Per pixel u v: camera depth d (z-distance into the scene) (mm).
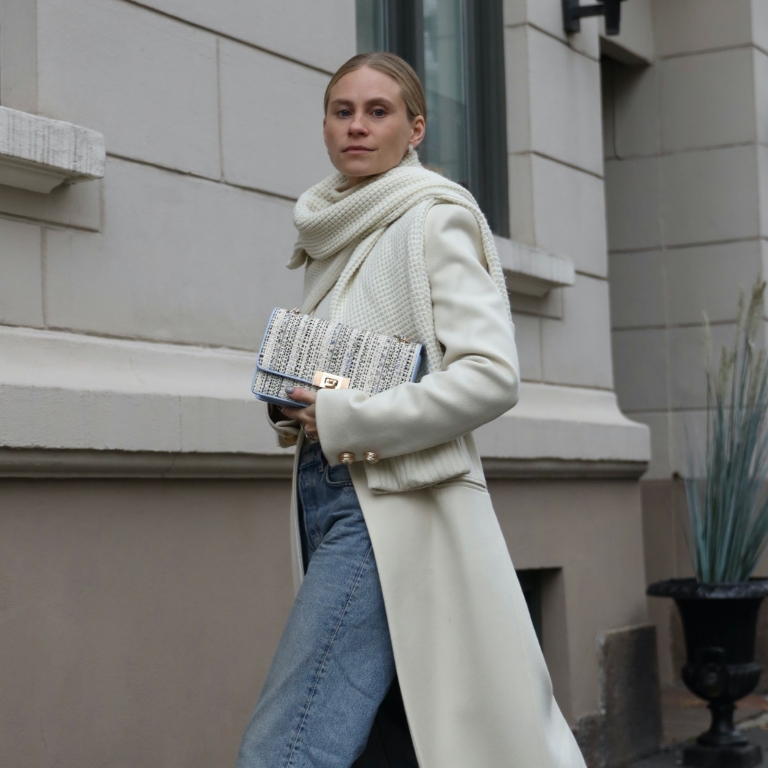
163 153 3871
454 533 2508
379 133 2686
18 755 3189
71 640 3355
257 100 4277
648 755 6086
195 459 3715
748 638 5617
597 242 6531
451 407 2393
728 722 5770
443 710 2463
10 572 3197
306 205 2801
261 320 4230
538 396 5773
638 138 8234
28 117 3244
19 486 3236
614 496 6254
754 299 5945
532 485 5574
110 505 3502
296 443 2811
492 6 6109
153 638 3613
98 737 3420
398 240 2566
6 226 3328
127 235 3717
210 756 3785
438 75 5867
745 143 7828
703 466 7789
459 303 2469
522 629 2492
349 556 2498
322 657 2457
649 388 8125
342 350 2535
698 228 7992
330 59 4652
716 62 7945
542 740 2451
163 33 3902
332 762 2420
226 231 4102
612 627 6082
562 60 6348
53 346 3398
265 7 4332
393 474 2506
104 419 3391
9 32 3514
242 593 3943
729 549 5824
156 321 3803
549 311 6000
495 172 6051
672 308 8078
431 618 2498
